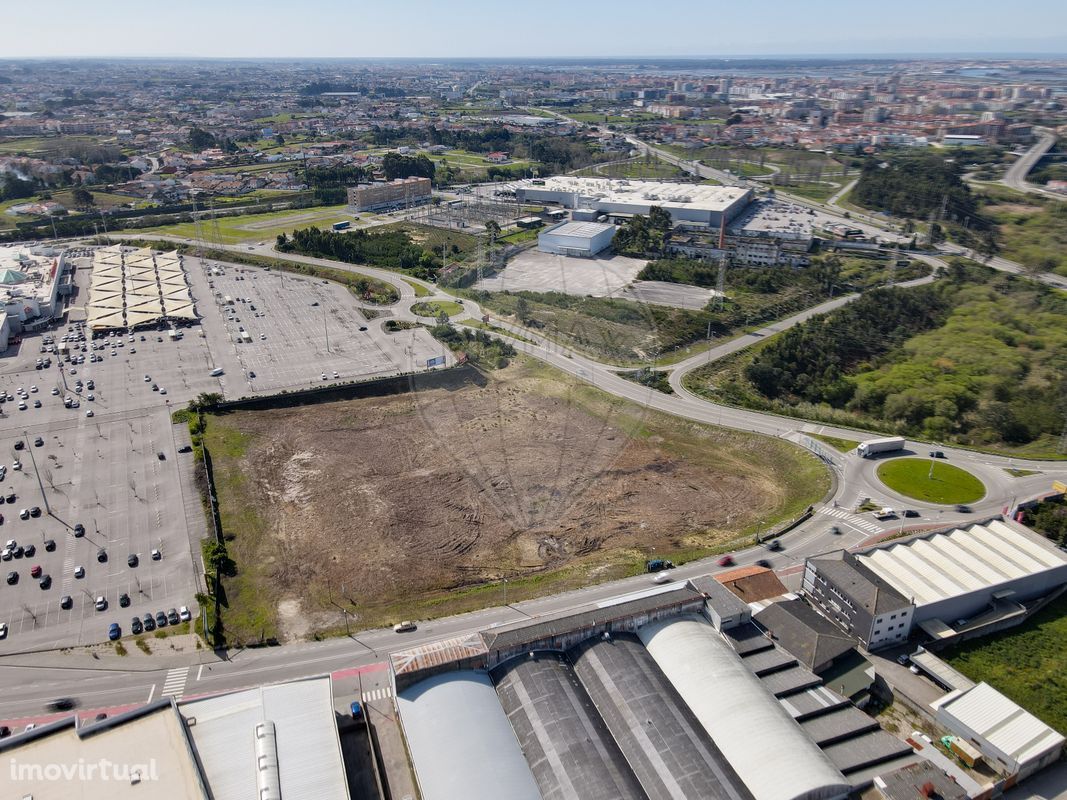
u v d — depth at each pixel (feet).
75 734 154.30
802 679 182.70
